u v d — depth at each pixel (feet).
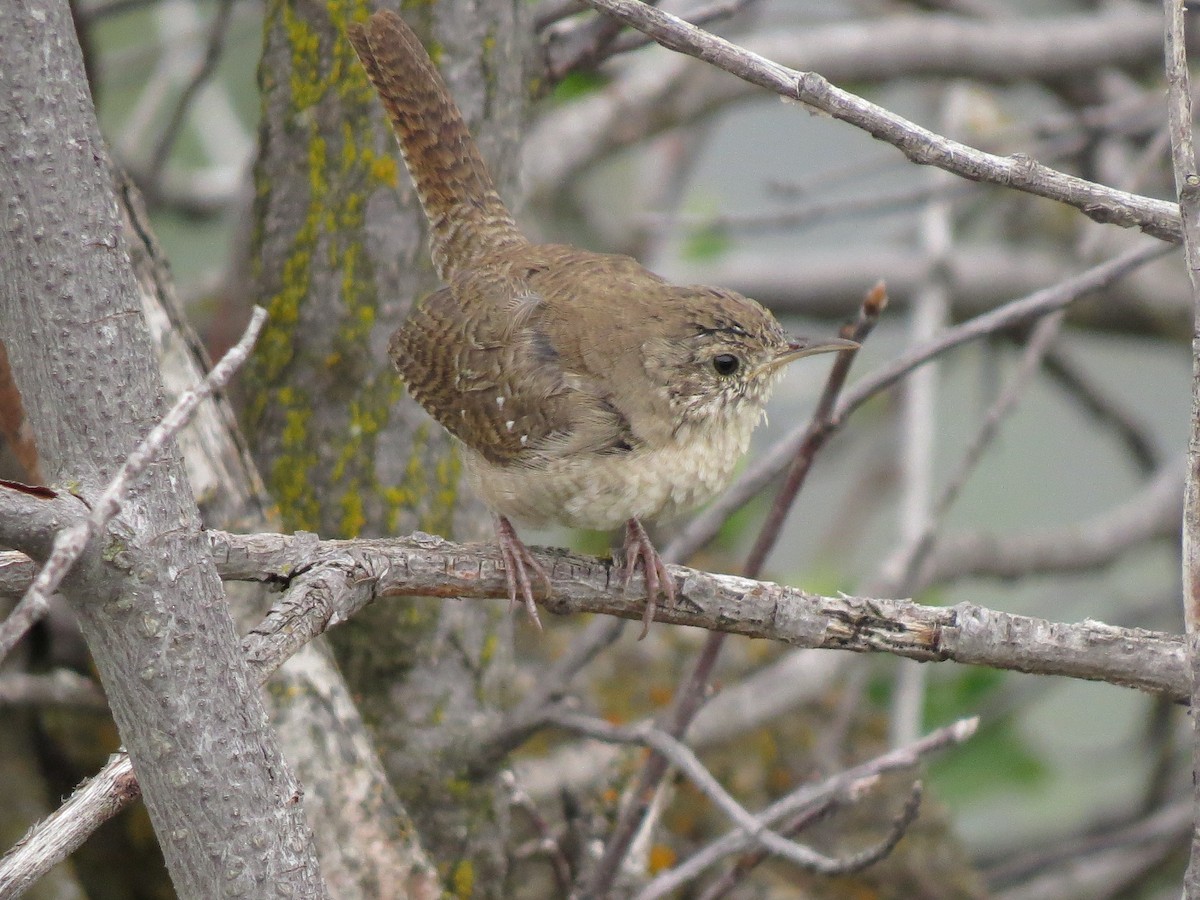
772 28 52.70
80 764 30.76
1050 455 54.65
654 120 45.88
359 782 24.00
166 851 15.71
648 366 25.35
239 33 50.42
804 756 36.37
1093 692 48.37
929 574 36.09
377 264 28.27
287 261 28.73
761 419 28.55
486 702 28.35
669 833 34.17
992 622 20.39
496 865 28.12
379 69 26.96
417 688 27.99
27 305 15.07
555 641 38.14
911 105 58.80
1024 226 53.98
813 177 39.68
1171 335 52.13
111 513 13.05
